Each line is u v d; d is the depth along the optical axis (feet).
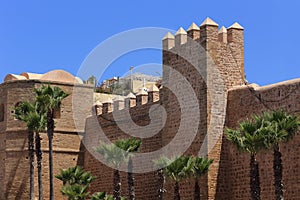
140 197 180.65
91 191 202.90
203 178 151.12
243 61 158.40
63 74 217.77
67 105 210.38
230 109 154.20
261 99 145.59
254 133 125.39
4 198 201.87
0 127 208.44
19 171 202.39
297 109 136.36
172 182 160.66
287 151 137.18
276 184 125.59
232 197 150.82
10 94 206.90
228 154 152.97
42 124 180.86
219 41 156.35
